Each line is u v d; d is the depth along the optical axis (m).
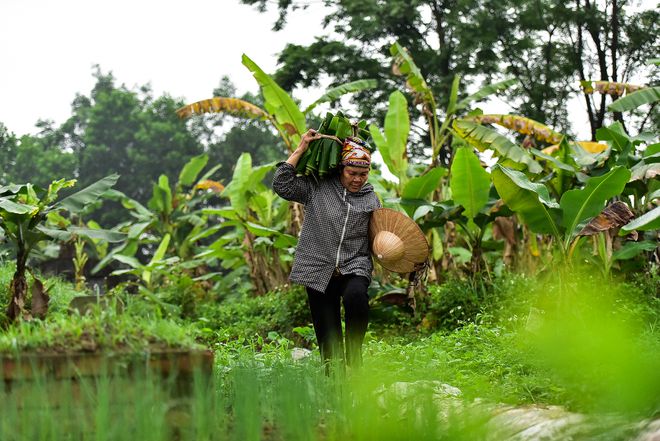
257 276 15.31
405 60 13.63
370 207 5.90
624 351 2.27
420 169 15.39
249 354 6.27
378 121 29.81
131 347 3.36
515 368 5.41
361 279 5.70
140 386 3.17
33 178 52.16
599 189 8.80
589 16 25.67
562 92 27.53
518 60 28.00
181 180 20.38
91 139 53.78
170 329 3.56
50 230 9.70
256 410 3.31
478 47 27.08
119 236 10.10
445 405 4.38
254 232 12.84
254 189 16.03
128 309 3.60
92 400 3.24
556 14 25.88
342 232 5.76
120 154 54.22
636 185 9.95
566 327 2.40
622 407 2.34
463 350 7.23
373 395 3.74
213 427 3.35
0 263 13.85
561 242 9.06
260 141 51.66
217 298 17.36
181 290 14.18
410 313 10.69
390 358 6.68
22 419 3.14
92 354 3.31
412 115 29.17
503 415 4.12
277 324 11.49
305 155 5.84
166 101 55.16
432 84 30.44
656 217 7.80
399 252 5.81
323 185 5.87
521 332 6.18
